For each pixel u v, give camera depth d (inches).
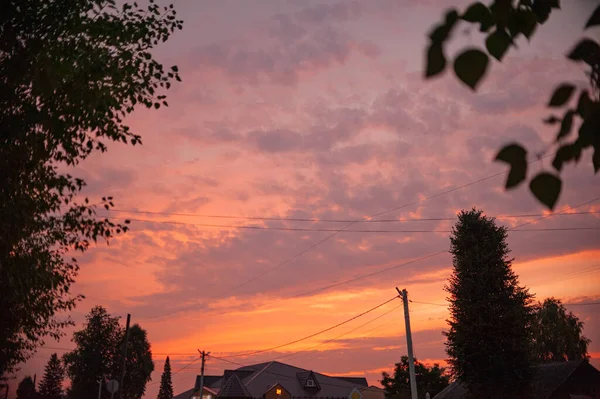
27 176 434.6
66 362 3031.5
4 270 476.7
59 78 385.4
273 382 2856.8
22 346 609.6
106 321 3122.5
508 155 68.7
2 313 533.6
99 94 423.8
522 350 1316.4
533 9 75.9
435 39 64.2
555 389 1456.7
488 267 1373.0
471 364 1348.4
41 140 410.9
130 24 443.8
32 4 379.2
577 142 69.2
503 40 76.7
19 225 430.6
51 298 566.9
